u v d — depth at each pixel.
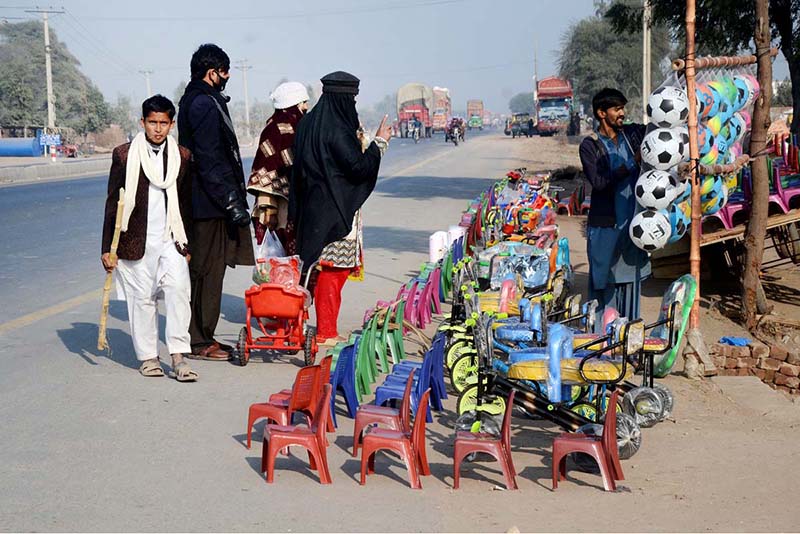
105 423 6.32
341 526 4.61
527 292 8.95
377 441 5.18
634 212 7.87
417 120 80.88
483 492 5.13
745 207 10.94
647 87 40.69
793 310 11.06
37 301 10.94
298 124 8.45
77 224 19.47
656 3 22.22
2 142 63.25
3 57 127.19
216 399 6.93
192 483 5.21
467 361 7.04
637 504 4.95
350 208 8.16
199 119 7.88
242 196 8.04
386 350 7.86
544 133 81.06
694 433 6.29
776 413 6.90
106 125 102.81
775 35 20.53
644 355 6.47
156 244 7.34
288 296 7.73
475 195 26.45
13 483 5.18
